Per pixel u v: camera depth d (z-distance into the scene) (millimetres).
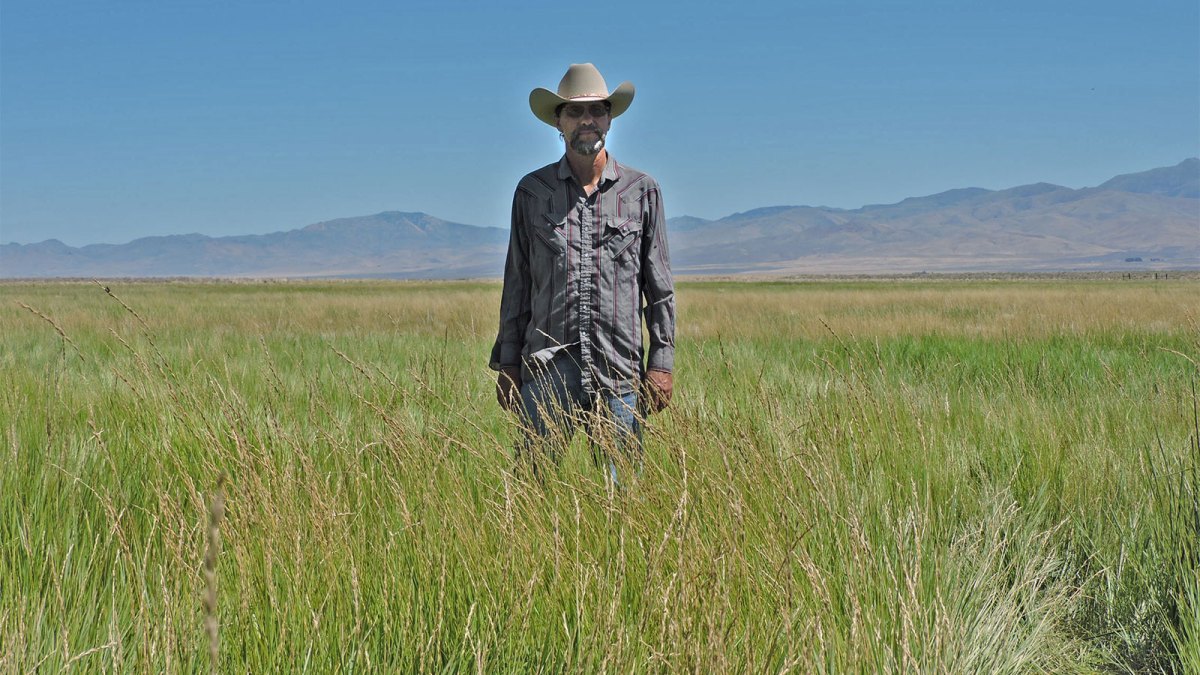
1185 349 11906
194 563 2934
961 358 12078
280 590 2875
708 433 4070
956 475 4637
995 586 3611
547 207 4508
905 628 2619
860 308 29891
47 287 84188
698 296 41625
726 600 2684
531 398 4555
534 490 3521
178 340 14539
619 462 3707
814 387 6914
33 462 4199
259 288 83125
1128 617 3633
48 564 3051
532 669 2674
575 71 4441
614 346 4496
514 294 4715
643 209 4570
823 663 2633
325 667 2566
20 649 2369
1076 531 4266
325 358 10914
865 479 4242
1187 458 4609
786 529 3346
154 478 4055
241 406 4578
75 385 6809
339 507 3490
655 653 2508
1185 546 3826
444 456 3883
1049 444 5191
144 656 2402
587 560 3002
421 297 41719
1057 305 26078
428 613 2855
